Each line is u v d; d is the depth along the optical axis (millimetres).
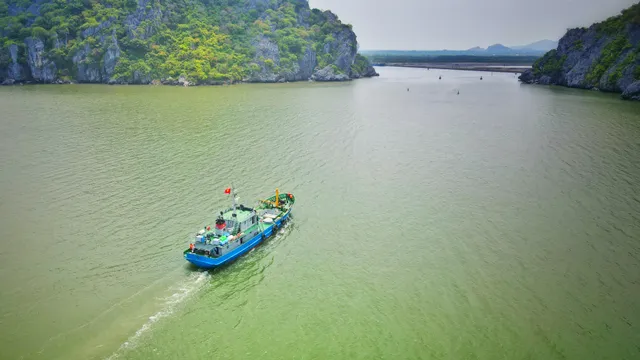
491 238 51000
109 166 72438
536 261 46125
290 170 72938
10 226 51469
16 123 102125
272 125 106000
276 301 39969
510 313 38281
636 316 37875
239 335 35562
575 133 98562
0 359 32188
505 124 111875
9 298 39125
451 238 51125
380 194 63969
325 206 59781
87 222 52719
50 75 192125
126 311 37938
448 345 34688
